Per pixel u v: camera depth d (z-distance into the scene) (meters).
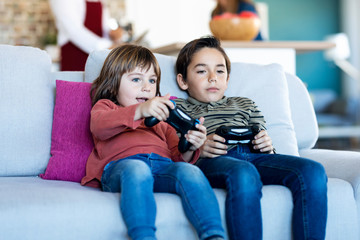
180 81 1.75
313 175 1.27
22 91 1.55
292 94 1.96
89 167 1.45
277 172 1.36
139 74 1.48
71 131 1.54
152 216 1.08
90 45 3.07
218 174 1.27
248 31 2.47
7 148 1.50
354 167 1.44
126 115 1.25
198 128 1.34
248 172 1.21
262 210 1.23
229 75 1.83
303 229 1.24
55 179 1.50
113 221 1.09
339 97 7.48
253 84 1.83
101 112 1.34
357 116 6.57
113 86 1.48
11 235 1.02
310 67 7.95
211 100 1.67
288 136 1.76
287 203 1.27
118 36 3.38
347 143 6.34
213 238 1.06
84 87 1.60
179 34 6.14
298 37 7.85
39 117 1.56
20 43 5.48
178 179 1.17
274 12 7.73
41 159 1.54
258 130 1.50
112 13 5.78
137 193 1.10
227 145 1.51
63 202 1.07
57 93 1.59
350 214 1.35
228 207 1.19
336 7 8.01
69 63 3.17
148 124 1.25
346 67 7.72
